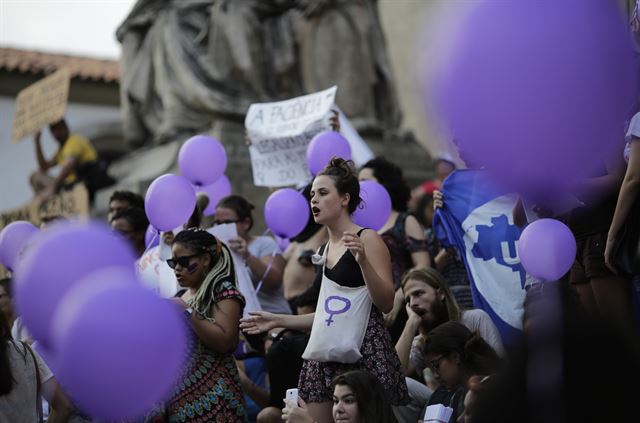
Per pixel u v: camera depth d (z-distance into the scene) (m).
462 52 3.19
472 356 5.32
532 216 5.87
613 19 3.34
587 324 2.07
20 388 5.66
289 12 12.78
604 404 1.99
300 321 5.82
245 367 7.55
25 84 22.36
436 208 7.17
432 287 6.27
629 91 3.38
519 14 3.16
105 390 3.81
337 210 5.61
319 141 7.65
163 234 7.06
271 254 8.00
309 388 5.59
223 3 12.41
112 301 3.85
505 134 3.32
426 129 3.42
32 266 4.45
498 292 6.80
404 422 5.96
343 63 12.38
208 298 5.76
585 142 3.38
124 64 13.47
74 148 13.01
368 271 5.23
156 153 12.43
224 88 12.10
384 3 19.00
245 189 11.18
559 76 3.22
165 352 3.90
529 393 2.05
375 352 5.39
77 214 11.84
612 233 5.41
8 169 21.73
